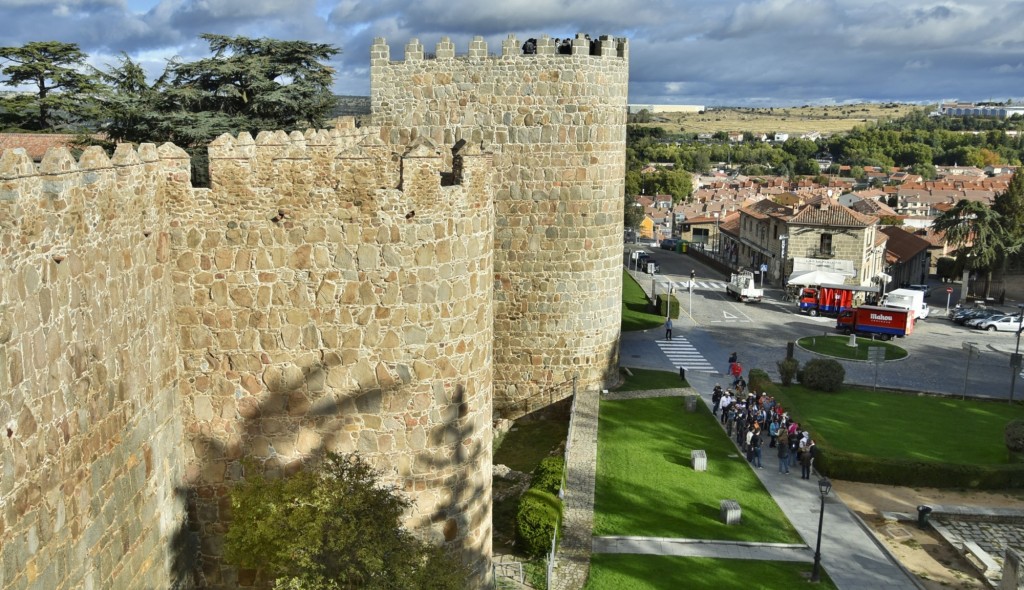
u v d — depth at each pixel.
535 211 35.03
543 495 25.55
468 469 16.81
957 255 83.62
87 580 11.88
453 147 17.70
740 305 71.19
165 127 34.31
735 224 105.12
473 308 16.22
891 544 27.05
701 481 30.34
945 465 31.75
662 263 99.44
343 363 15.46
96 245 11.94
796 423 34.47
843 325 60.16
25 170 10.03
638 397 39.25
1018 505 30.00
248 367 15.34
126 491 13.14
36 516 10.46
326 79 41.56
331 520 14.50
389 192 14.90
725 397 36.78
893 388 45.34
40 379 10.47
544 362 36.78
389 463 16.00
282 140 15.16
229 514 15.94
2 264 9.55
